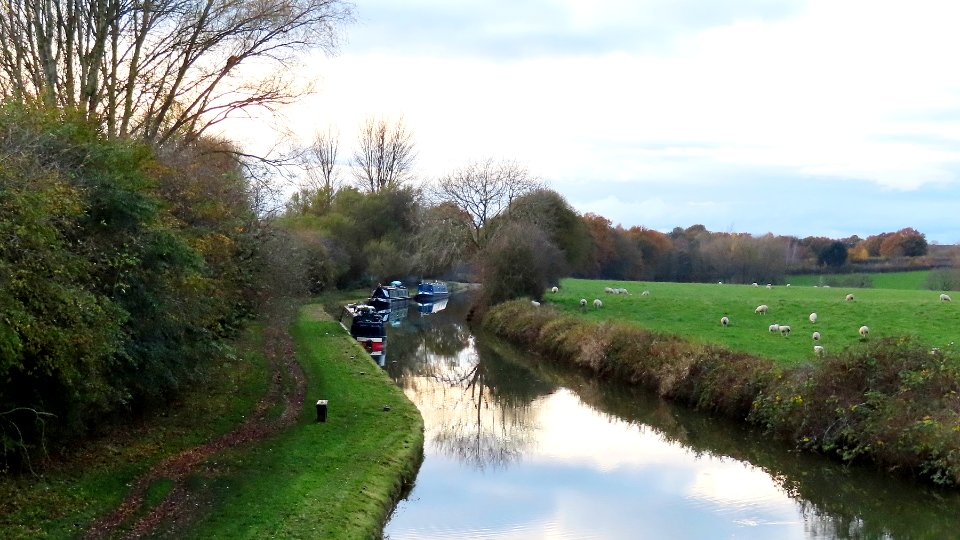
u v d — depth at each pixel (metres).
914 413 15.00
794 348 24.38
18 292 9.12
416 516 13.38
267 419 16.80
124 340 12.45
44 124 12.08
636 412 22.56
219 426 15.69
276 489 12.12
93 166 12.80
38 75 18.25
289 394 19.69
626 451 18.14
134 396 14.47
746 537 12.58
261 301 23.56
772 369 19.47
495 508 13.90
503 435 19.70
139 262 12.40
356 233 65.94
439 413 22.66
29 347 9.55
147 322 13.48
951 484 13.70
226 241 19.17
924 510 13.62
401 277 65.88
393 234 67.06
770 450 17.58
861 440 15.62
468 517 13.38
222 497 11.52
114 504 10.79
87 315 10.47
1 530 9.20
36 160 10.05
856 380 16.81
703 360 22.22
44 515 9.92
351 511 11.70
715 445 18.66
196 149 21.80
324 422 16.95
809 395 17.34
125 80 19.42
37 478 11.02
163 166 16.98
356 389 21.11
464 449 18.23
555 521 13.34
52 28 17.89
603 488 15.22
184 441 14.27
